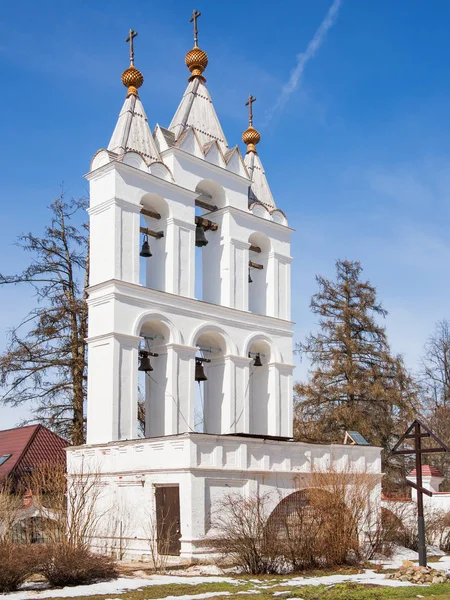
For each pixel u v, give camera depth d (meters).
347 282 47.59
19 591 18.14
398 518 27.53
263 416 31.72
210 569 21.55
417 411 48.69
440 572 20.30
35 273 37.22
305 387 45.66
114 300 26.48
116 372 26.09
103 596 17.19
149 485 23.97
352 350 45.62
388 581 19.84
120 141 28.84
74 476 23.41
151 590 18.03
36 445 35.09
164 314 27.92
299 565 22.34
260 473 25.08
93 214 28.12
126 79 30.75
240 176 31.83
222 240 31.20
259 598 16.84
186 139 30.16
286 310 33.03
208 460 23.67
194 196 29.88
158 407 28.11
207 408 30.47
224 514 23.53
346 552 23.39
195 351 28.67
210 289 31.25
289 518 23.77
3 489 23.75
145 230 29.00
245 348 30.67
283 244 33.56
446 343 58.06
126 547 24.09
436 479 35.41
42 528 22.55
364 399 45.00
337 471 25.69
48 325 35.91
